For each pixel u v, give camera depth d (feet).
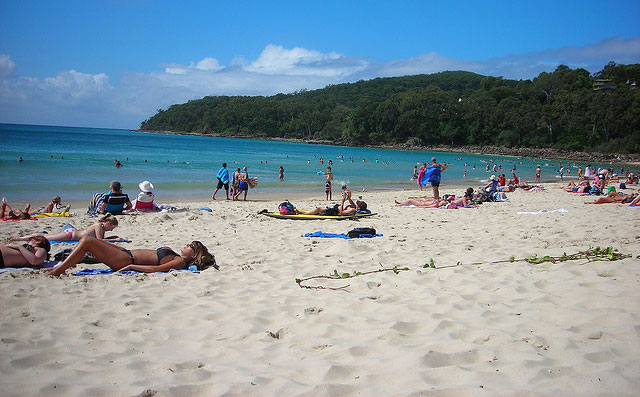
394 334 13.24
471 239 32.63
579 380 9.66
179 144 288.71
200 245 24.56
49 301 17.31
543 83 400.67
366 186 100.07
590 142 326.24
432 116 394.52
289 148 315.37
